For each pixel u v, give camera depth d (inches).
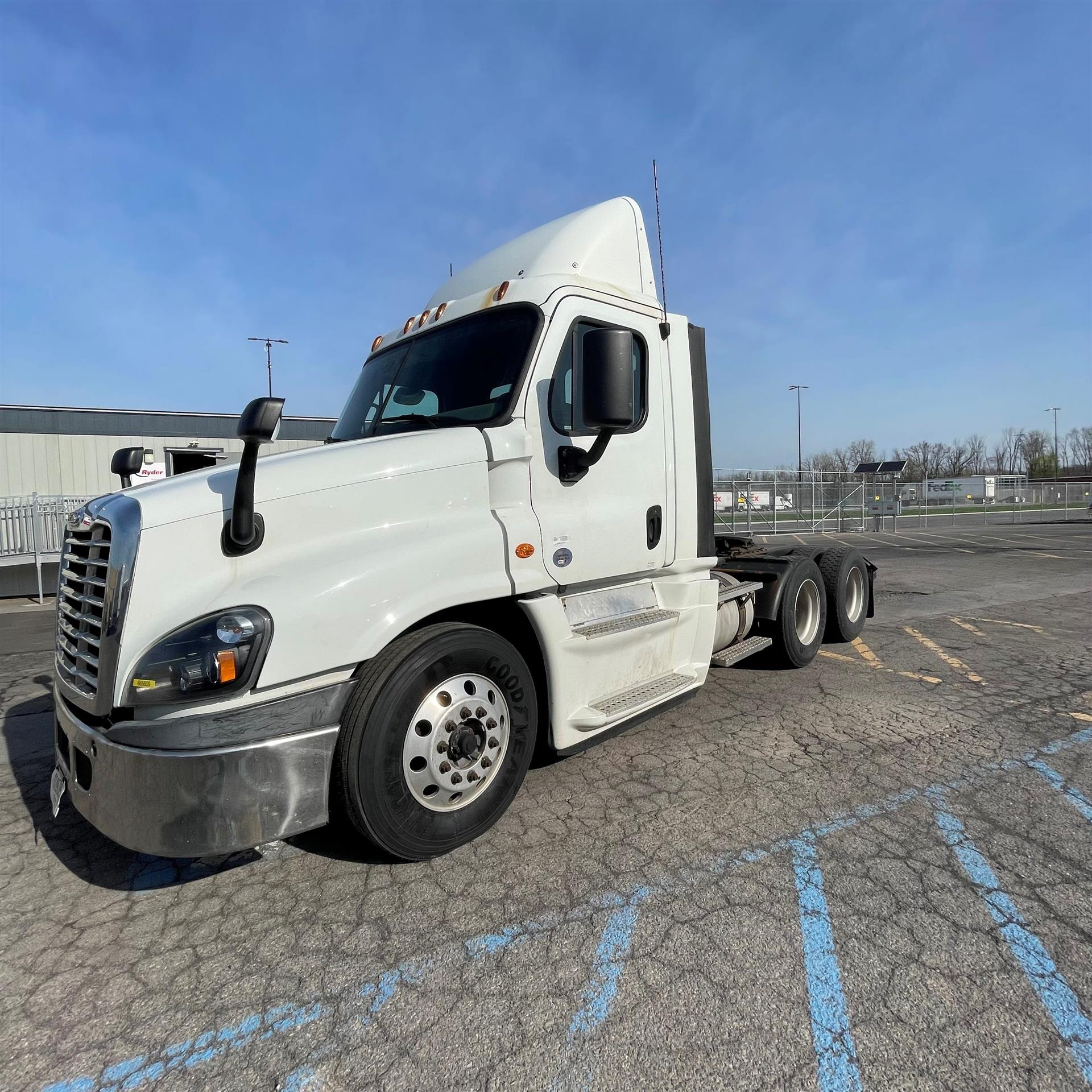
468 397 142.3
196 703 97.7
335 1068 77.9
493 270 164.7
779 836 126.3
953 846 122.2
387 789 110.7
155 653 97.8
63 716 113.8
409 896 110.6
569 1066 77.0
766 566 241.8
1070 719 189.6
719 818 133.7
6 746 188.9
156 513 103.0
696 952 95.1
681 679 165.8
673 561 167.6
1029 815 133.3
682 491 170.1
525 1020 83.9
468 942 98.7
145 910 109.8
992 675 237.1
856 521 1250.0
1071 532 1090.1
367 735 108.3
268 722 101.3
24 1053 81.6
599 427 134.4
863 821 131.5
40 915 109.2
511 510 132.9
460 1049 79.9
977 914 102.7
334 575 108.3
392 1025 83.9
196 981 92.9
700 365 180.5
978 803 138.8
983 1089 72.9
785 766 158.6
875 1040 79.6
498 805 127.0
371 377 171.6
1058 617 346.9
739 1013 84.0
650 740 177.0
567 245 155.0
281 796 101.9
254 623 100.0
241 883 116.2
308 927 103.5
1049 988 87.4
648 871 115.8
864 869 115.0
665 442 165.9
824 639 283.6
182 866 122.6
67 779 114.3
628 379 126.7
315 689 105.5
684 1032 81.3
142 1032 84.2
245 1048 81.2
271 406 98.5
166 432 674.8
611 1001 86.5
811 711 199.2
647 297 165.8
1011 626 324.8
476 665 121.6
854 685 225.9
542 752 148.0
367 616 108.9
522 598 133.0
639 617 159.8
